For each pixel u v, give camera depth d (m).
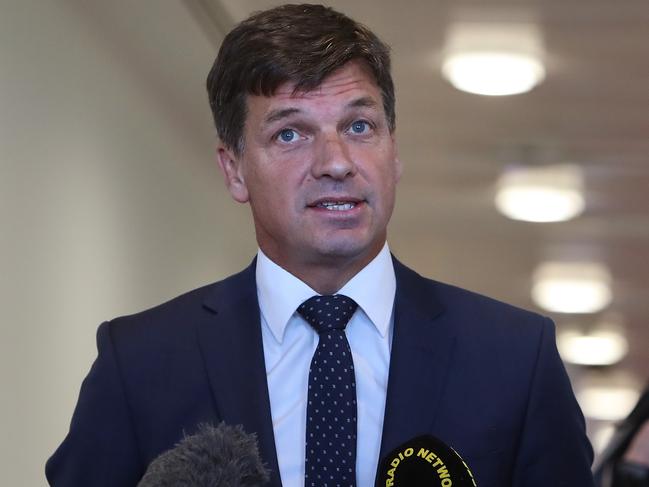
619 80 8.05
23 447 4.72
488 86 7.91
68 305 5.29
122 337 2.68
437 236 12.59
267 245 2.67
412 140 9.59
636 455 2.54
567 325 16.09
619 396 17.66
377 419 2.54
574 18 7.02
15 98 4.59
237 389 2.56
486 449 2.47
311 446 2.49
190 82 7.22
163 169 7.11
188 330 2.66
